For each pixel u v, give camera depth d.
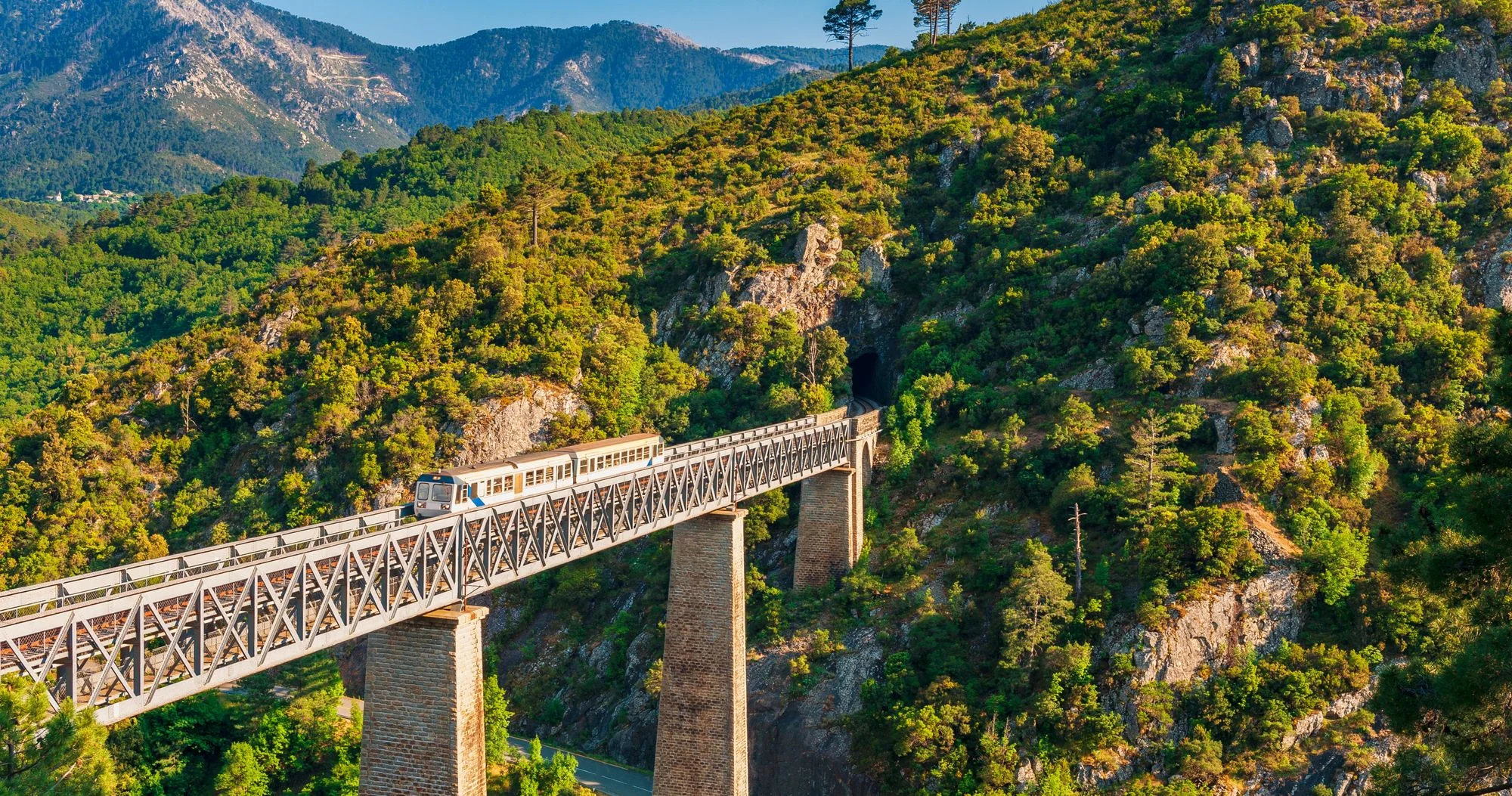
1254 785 99.69
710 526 93.50
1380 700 52.31
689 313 184.25
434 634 62.09
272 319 188.75
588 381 167.50
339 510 153.25
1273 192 169.50
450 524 62.88
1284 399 130.50
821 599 125.44
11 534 149.38
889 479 142.38
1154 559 112.81
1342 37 196.75
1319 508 117.44
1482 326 134.62
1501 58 185.00
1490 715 46.28
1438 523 59.25
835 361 171.38
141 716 99.44
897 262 193.62
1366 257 149.38
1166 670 106.62
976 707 107.62
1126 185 186.50
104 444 162.50
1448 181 164.12
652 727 121.00
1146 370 140.12
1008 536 127.06
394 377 167.00
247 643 52.69
